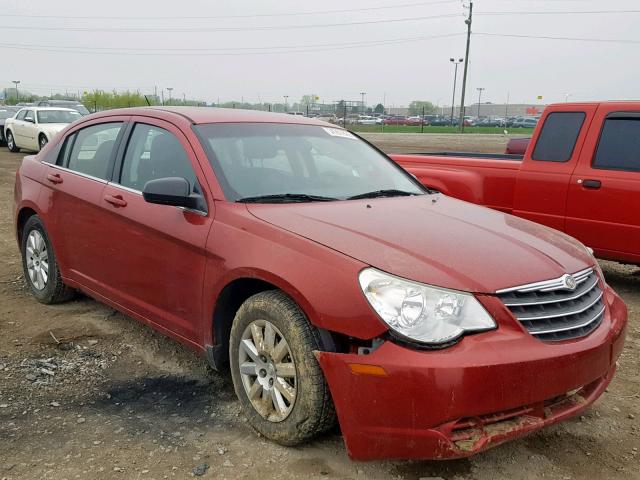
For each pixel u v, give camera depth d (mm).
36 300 5453
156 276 3906
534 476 3045
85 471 3000
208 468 3043
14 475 2953
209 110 4484
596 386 3180
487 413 2668
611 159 6094
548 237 3633
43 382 3934
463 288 2785
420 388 2609
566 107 6465
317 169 4227
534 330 2846
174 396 3797
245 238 3314
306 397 2969
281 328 3072
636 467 3145
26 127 20156
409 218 3529
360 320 2760
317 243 3059
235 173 3789
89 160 4766
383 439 2711
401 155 7777
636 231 5906
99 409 3617
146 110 4473
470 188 6992
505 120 55000
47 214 4984
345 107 48188
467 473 3049
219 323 3559
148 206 3959
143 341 4633
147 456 3137
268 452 3180
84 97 54969
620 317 3404
